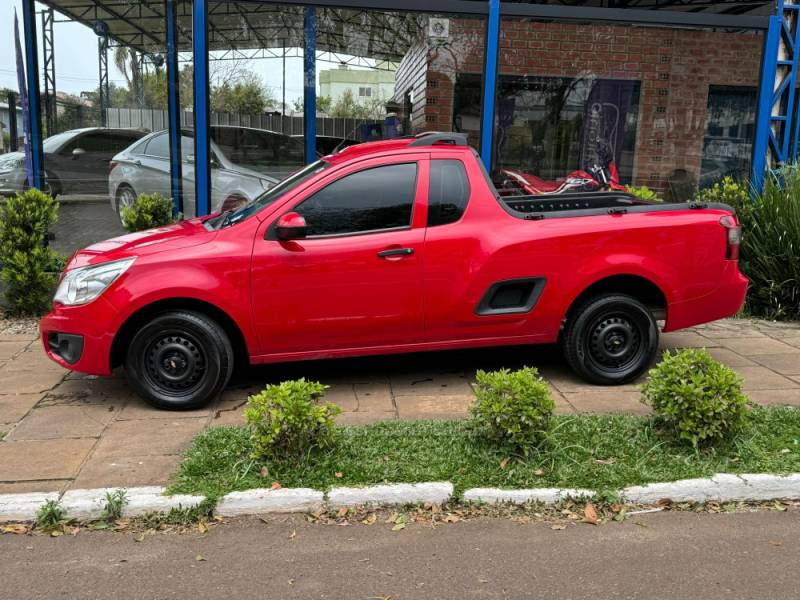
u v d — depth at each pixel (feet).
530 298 16.78
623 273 16.85
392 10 26.16
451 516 11.78
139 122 27.86
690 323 17.62
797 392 16.96
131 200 28.30
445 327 16.61
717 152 29.99
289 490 12.03
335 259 15.74
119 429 15.05
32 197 24.44
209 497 11.85
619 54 29.17
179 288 15.31
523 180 30.25
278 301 15.71
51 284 24.54
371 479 12.39
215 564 10.50
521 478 12.45
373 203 16.12
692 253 17.19
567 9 26.73
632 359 17.48
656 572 10.18
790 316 24.47
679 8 38.52
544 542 11.02
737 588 9.78
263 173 28.09
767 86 27.96
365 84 28.25
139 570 10.36
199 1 25.18
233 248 15.57
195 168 26.63
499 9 26.61
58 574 10.26
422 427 14.52
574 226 16.74
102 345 15.49
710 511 11.96
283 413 12.60
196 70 25.68
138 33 27.25
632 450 13.37
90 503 11.73
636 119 30.04
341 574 10.21
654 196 27.91
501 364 19.49
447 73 28.19
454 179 16.48
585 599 9.56
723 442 13.32
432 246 16.14
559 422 14.40
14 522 11.71
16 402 16.67
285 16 26.94
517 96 29.35
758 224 24.72
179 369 15.88
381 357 20.16
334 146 28.71
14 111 30.71
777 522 11.61
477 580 10.03
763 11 36.29
